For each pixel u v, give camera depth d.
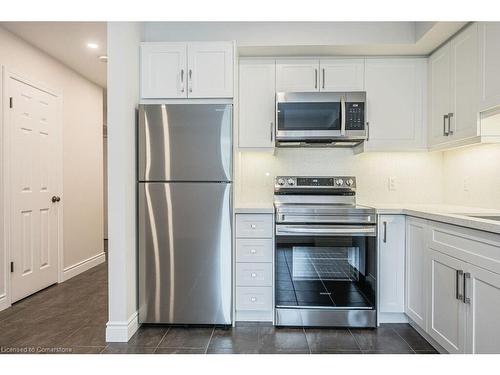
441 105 2.61
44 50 3.37
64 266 3.81
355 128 2.67
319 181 2.99
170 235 2.48
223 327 2.53
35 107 3.30
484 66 2.08
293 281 2.54
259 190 3.13
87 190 4.34
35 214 3.31
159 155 2.47
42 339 2.33
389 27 2.68
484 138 2.16
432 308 2.11
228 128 2.47
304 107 2.69
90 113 4.39
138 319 2.50
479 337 1.64
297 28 2.74
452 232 1.88
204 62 2.60
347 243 2.52
